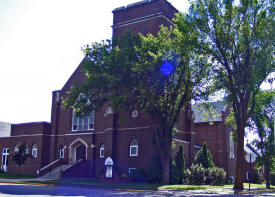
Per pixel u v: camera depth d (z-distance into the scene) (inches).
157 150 1269.7
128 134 1384.1
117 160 1391.5
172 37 1139.9
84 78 1635.1
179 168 1288.1
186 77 1128.8
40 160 1640.0
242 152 1072.8
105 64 1091.3
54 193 730.2
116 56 1047.6
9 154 1779.0
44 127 1681.8
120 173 1296.8
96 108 1175.0
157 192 899.4
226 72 1101.1
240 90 1038.4
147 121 1341.0
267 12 972.6
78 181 1230.9
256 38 981.2
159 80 1039.0
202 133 1824.6
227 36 1003.9
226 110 1802.4
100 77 1088.8
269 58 973.2
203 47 1023.6
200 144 1815.9
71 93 1180.5
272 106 1333.7
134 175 1266.0
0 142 1884.8
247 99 1079.6
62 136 1656.0
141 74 1029.8
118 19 1536.7
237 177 1067.3
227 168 1713.8
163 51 1055.6
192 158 1493.6
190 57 1088.2
